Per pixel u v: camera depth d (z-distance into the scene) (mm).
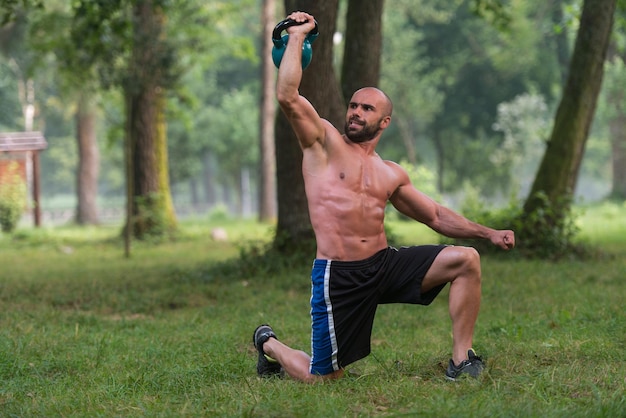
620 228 29469
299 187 17547
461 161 66625
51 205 111562
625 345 8297
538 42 61594
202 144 68562
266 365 7336
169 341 9656
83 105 45938
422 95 60062
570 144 19500
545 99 65625
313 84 16562
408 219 38875
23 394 6969
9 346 8961
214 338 9648
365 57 19422
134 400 6527
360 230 6746
